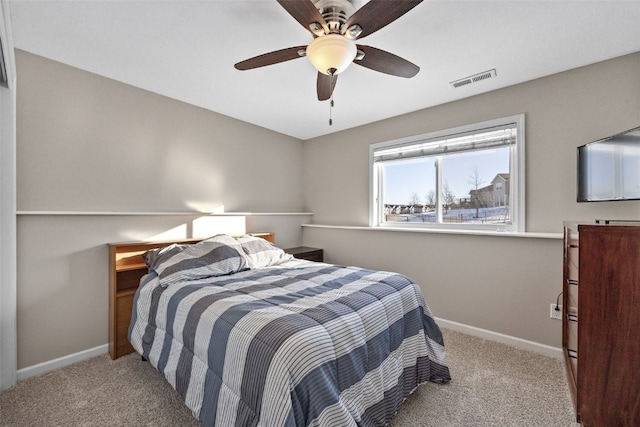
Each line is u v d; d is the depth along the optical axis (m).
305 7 1.29
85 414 1.59
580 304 1.37
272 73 2.31
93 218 2.26
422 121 3.05
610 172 1.77
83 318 2.19
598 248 1.33
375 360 1.42
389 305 1.66
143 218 2.54
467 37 1.82
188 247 2.34
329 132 3.88
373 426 1.32
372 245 3.37
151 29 1.76
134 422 1.53
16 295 1.90
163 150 2.71
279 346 1.12
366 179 3.53
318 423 1.04
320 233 3.91
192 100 2.84
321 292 1.71
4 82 1.78
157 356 1.71
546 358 2.20
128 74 2.32
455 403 1.68
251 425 1.09
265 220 3.63
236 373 1.20
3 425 1.51
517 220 2.47
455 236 2.75
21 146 1.97
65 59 2.09
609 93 2.08
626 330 1.29
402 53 2.00
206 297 1.63
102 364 2.12
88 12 1.60
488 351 2.31
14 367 1.86
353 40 1.50
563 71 2.26
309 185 4.14
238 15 1.63
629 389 1.28
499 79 2.38
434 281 2.88
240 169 3.40
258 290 1.77
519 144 2.45
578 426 1.50
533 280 2.34
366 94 2.68
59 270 2.09
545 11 1.58
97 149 2.31
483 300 2.58
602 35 1.79
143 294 2.01
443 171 3.00
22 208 1.97
